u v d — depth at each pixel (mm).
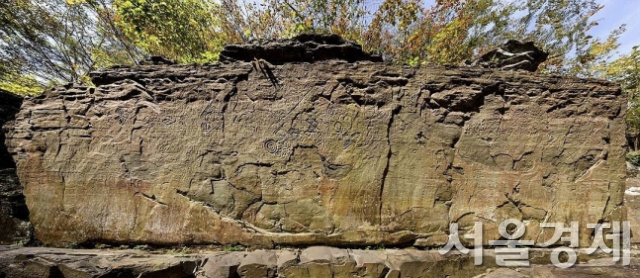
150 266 2818
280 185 3340
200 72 3521
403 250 3266
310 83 3479
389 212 3342
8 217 3283
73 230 3252
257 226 3312
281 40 3975
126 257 2971
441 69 3580
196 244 3285
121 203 3285
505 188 3428
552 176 3459
